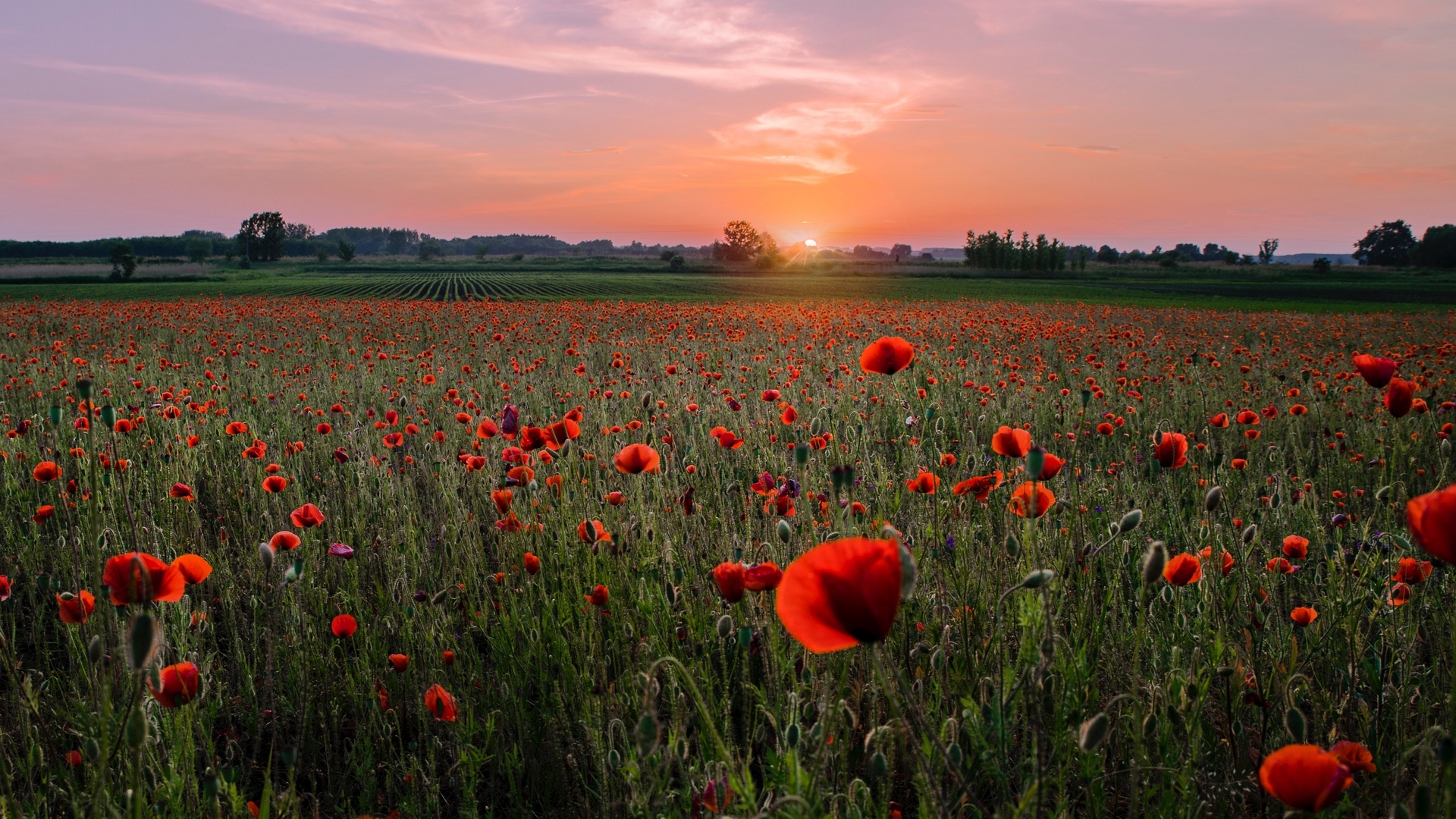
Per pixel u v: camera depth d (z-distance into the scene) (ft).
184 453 17.17
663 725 7.14
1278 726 7.39
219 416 22.33
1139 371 34.99
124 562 4.77
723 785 5.31
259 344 52.16
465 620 11.23
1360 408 22.38
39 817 6.77
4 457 16.14
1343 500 14.25
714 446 17.21
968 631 7.82
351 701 9.30
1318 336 65.21
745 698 7.48
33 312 83.56
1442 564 10.52
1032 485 5.40
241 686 9.51
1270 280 337.72
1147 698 7.06
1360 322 94.17
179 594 5.02
